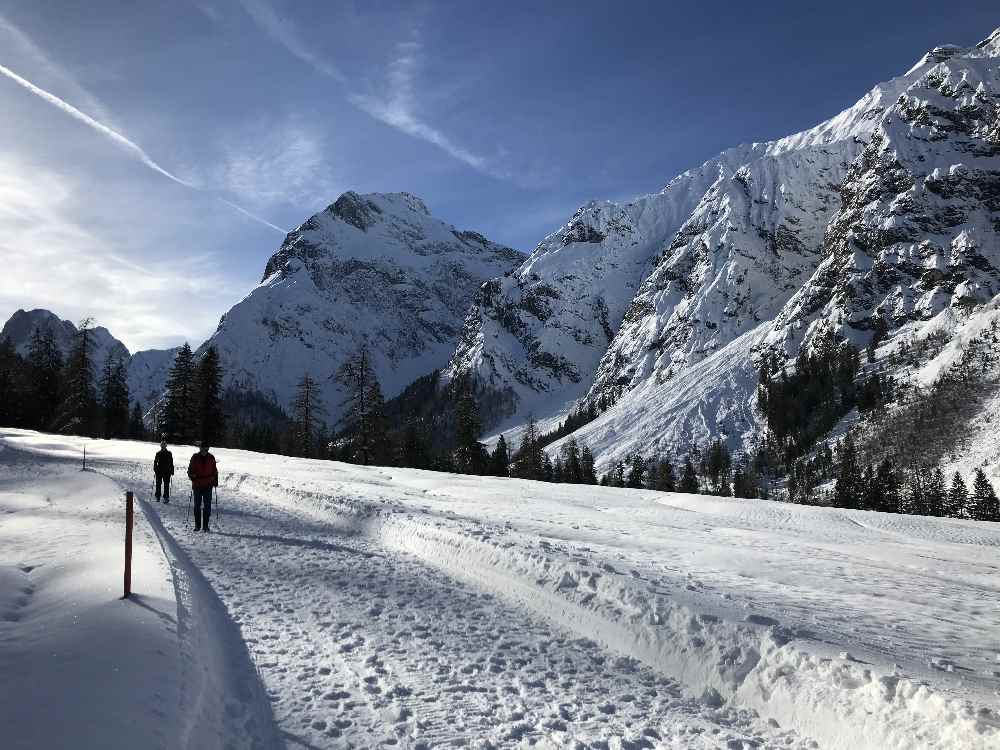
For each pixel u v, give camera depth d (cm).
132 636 619
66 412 6588
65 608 720
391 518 1563
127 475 2770
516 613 923
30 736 416
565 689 661
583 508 2317
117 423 7156
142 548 1084
